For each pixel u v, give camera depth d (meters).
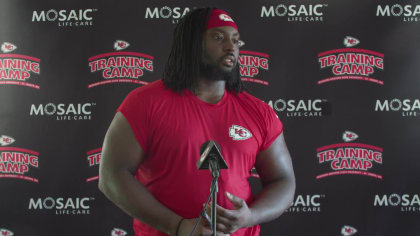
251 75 3.00
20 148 2.99
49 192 2.97
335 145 2.97
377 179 2.95
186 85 1.45
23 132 2.99
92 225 2.97
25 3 3.02
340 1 3.00
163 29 3.02
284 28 3.00
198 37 1.46
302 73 2.99
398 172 2.95
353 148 2.96
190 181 1.37
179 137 1.37
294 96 2.99
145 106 1.39
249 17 3.01
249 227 1.45
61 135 2.99
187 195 1.37
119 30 3.01
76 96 3.00
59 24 3.02
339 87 2.99
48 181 2.98
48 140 2.99
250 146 1.45
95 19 3.01
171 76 1.46
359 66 2.99
